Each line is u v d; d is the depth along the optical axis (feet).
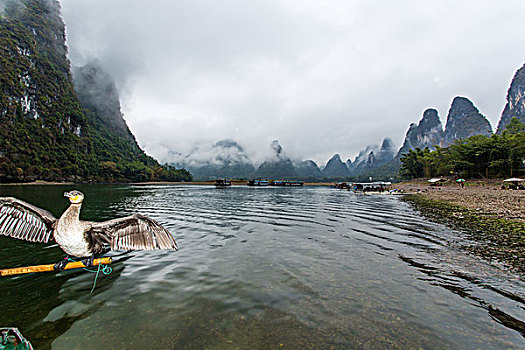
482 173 203.41
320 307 15.23
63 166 314.96
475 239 31.14
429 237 32.19
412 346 11.85
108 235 18.29
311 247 27.58
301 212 56.70
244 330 13.03
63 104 388.57
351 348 11.69
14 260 23.50
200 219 45.32
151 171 449.48
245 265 21.95
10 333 11.19
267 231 35.58
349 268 21.43
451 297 16.57
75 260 19.42
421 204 73.67
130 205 69.97
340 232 35.19
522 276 19.88
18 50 341.82
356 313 14.64
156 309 14.96
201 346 11.84
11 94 300.61
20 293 16.78
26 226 16.93
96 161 382.42
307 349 11.62
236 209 61.36
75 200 17.03
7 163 240.94
